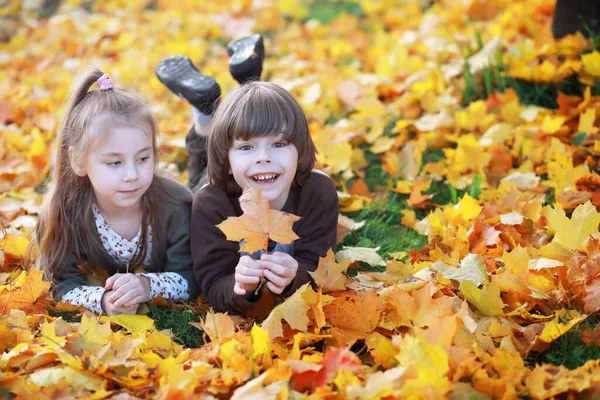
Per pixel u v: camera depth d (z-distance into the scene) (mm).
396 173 3316
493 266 2410
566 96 3451
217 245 2381
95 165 2299
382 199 3168
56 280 2506
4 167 3467
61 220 2455
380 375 1816
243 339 2021
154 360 1980
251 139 2232
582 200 2781
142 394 1903
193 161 2977
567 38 3686
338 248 2822
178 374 1839
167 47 5109
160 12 5992
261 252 2438
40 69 5012
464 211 2730
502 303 2135
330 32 5359
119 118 2281
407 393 1753
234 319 2318
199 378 1878
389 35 4926
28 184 3391
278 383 1804
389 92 4078
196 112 2873
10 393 1905
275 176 2277
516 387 1835
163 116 4070
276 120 2225
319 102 4062
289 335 2150
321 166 3285
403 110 3801
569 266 2273
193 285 2514
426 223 2836
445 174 3256
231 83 4527
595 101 3449
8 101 4102
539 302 2229
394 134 3703
